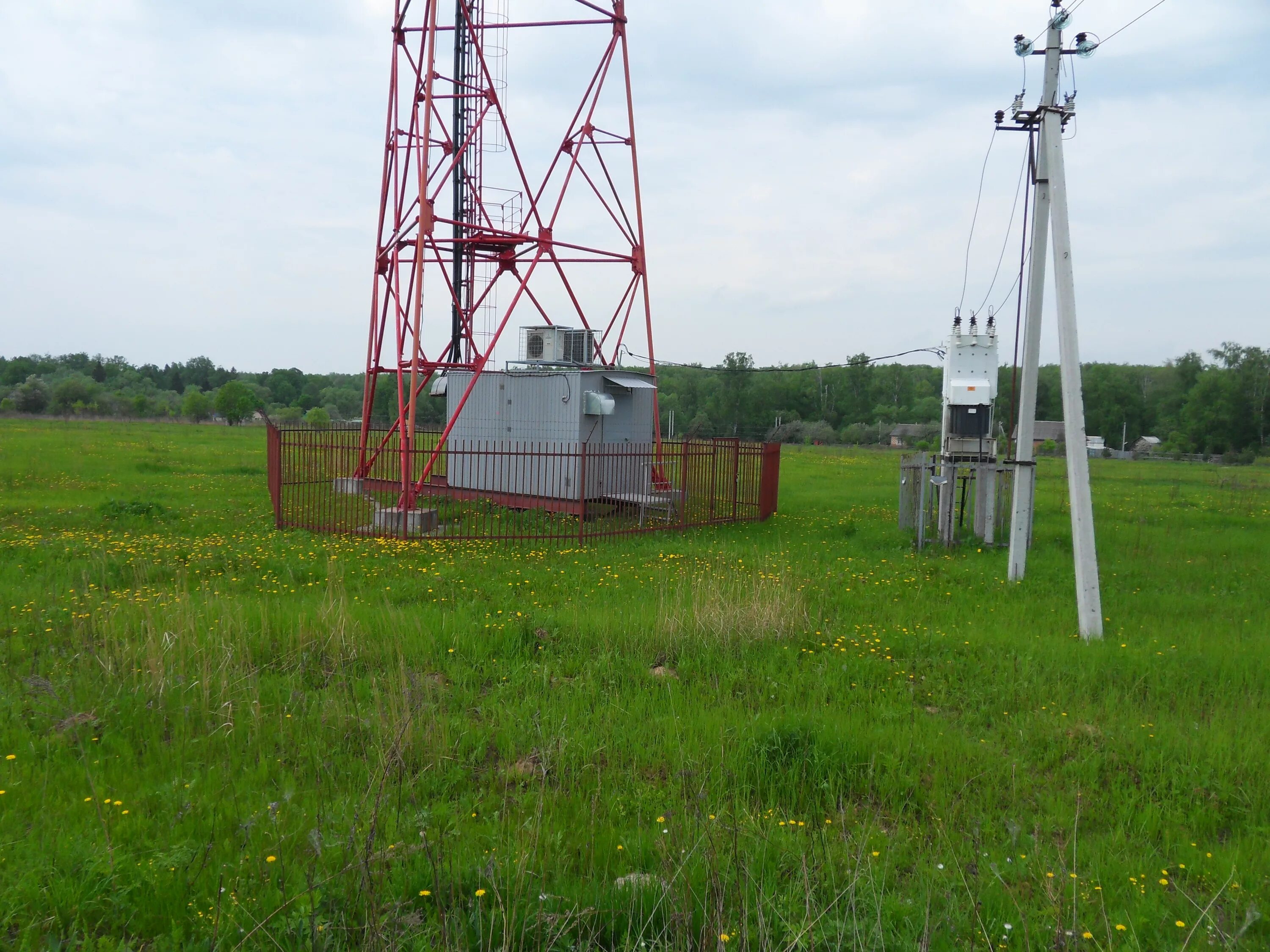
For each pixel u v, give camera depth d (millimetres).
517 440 19391
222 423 84750
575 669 7844
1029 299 12430
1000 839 4918
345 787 5312
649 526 17109
